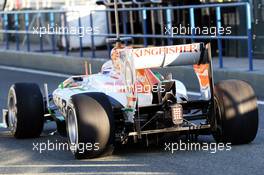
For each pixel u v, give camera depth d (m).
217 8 39.66
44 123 28.73
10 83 47.66
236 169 19.97
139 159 21.78
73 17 57.12
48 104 26.95
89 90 24.11
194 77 40.50
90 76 25.03
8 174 21.03
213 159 21.31
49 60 55.47
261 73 36.66
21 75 52.28
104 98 21.67
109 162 21.55
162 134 22.31
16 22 61.00
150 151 22.92
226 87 22.44
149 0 49.97
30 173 20.97
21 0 71.88
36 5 70.19
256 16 45.91
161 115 21.75
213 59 46.78
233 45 47.97
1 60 63.06
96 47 59.41
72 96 21.80
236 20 47.34
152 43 52.25
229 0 47.16
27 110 26.09
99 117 21.30
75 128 21.67
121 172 20.25
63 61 53.53
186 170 20.11
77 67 51.62
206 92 22.62
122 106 22.42
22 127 26.23
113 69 23.55
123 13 48.59
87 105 21.34
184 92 23.41
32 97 26.23
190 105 22.44
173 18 49.12
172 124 21.81
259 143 23.36
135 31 53.56
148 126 22.41
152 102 22.22
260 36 45.78
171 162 21.17
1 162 22.86
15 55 60.62
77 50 58.97
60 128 25.77
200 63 22.27
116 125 22.55
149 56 21.33
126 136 21.69
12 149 24.94
